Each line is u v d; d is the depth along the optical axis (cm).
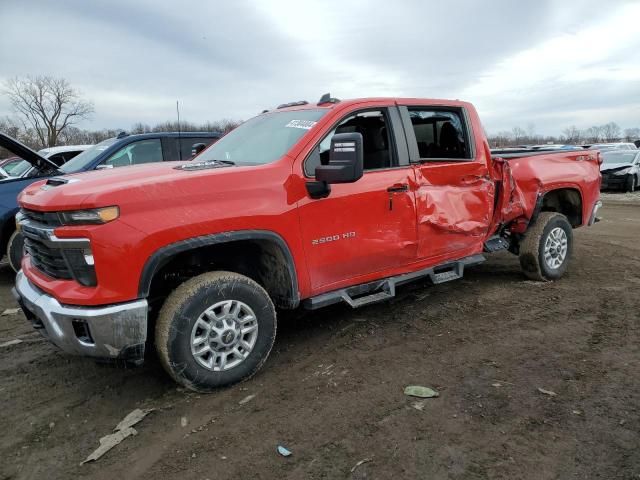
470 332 434
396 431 286
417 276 457
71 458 273
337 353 398
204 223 321
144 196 306
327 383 348
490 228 535
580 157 618
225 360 340
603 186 1952
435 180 457
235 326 341
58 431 300
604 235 939
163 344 316
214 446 279
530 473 247
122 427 300
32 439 292
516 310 489
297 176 369
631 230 1007
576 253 752
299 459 264
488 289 561
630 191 1916
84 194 297
